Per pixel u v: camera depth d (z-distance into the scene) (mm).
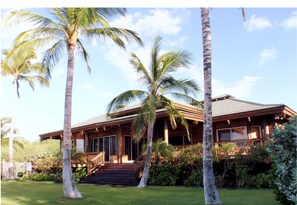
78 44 12820
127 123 18875
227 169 13242
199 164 13891
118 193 11461
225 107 19188
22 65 23719
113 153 21203
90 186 14812
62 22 11453
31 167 24234
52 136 24891
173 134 20266
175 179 14461
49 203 9375
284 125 6496
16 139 31281
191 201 9000
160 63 13766
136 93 13539
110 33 11773
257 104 17953
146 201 9266
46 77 12844
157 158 15422
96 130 21406
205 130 8109
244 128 16859
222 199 8945
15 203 9508
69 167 10586
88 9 10156
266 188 11844
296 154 6031
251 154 12703
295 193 5750
